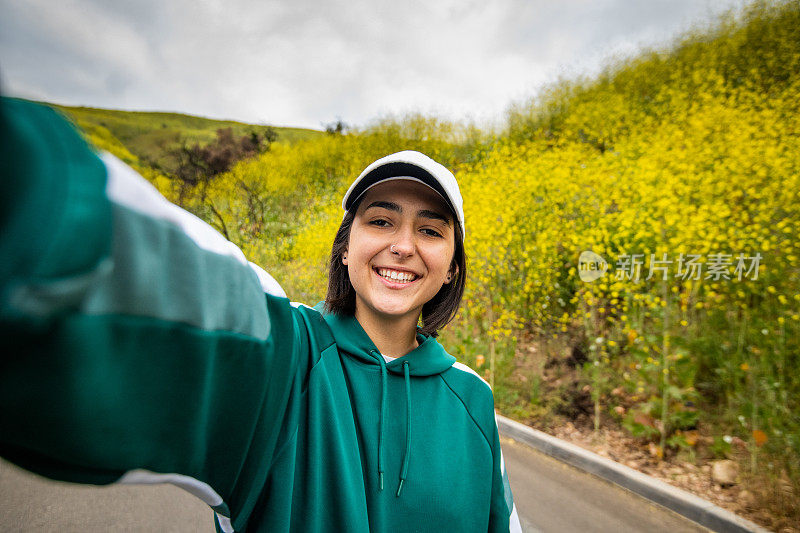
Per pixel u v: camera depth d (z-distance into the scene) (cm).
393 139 1323
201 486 39
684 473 314
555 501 300
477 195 629
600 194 575
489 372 457
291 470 54
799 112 670
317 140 1647
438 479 70
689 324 422
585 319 442
